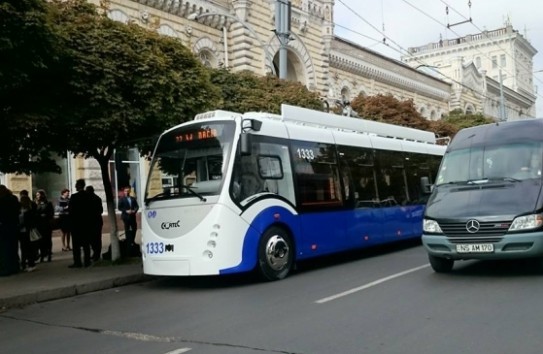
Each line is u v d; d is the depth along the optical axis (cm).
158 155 1115
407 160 1557
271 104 1925
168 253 1022
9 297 953
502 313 698
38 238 1318
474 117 4091
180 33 2366
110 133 1167
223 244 992
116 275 1148
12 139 1127
